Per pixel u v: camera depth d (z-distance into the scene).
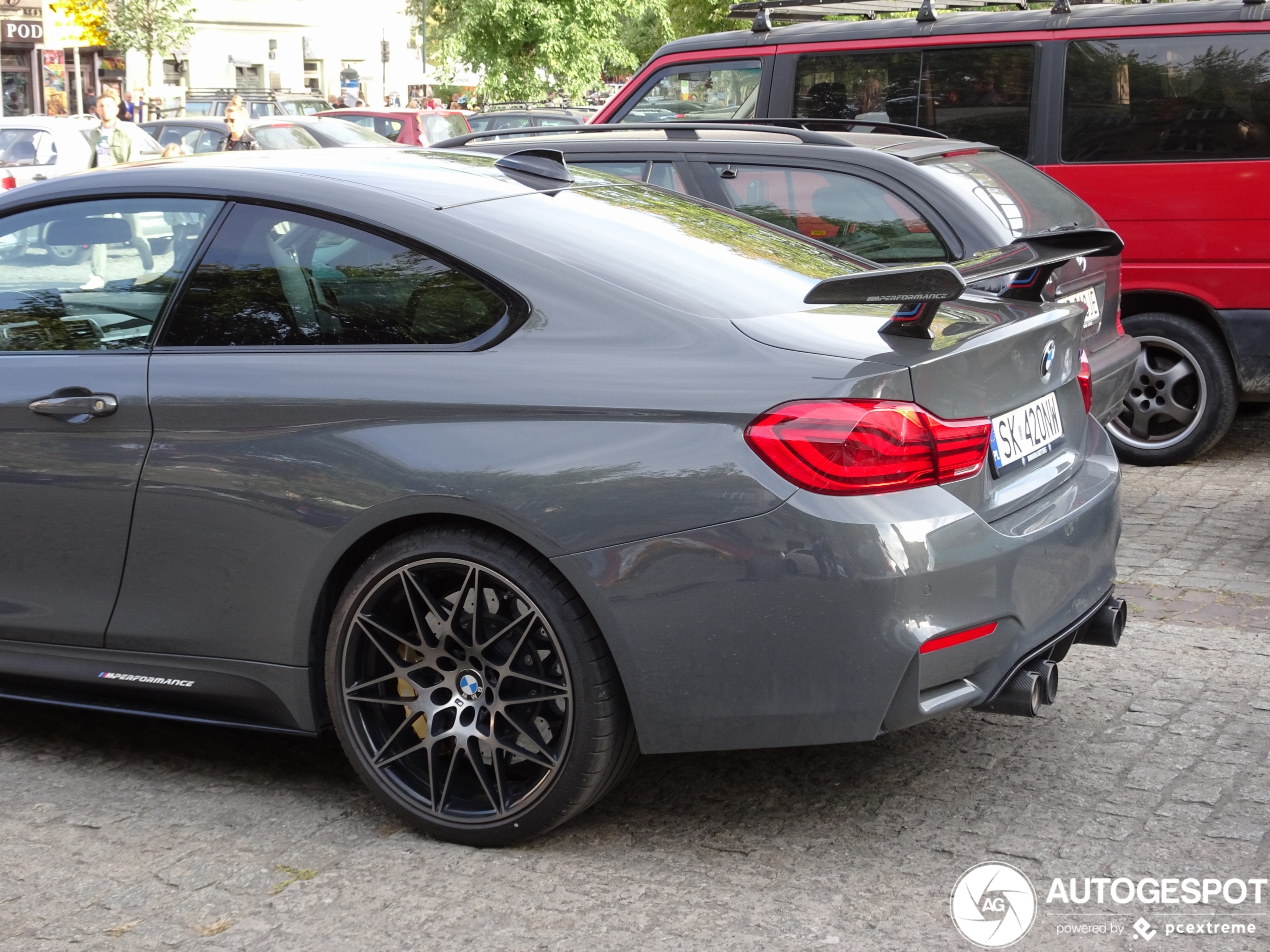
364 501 3.26
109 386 3.58
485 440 3.16
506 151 6.47
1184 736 3.95
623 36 40.47
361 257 3.45
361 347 3.39
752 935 2.92
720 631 3.02
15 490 3.69
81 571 3.66
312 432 3.33
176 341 3.59
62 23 39.28
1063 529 3.33
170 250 3.67
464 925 2.99
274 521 3.38
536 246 3.38
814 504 2.94
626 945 2.90
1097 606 3.53
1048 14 7.55
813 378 3.01
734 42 8.36
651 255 3.46
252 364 3.45
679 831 3.43
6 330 3.81
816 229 5.94
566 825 3.46
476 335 3.30
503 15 36.56
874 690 2.97
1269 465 7.64
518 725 3.25
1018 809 3.50
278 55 50.66
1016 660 3.18
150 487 3.52
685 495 3.01
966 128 7.80
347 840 3.40
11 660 3.85
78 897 3.13
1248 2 7.11
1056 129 7.52
